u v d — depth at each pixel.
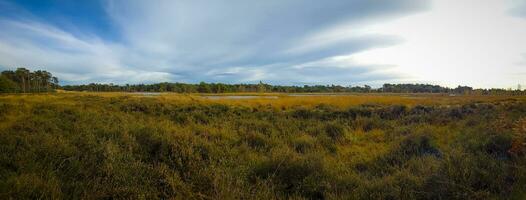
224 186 4.02
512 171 4.25
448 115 12.26
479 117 10.51
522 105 14.55
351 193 3.98
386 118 13.00
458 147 5.81
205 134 7.57
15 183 3.60
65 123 8.45
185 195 3.86
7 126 7.80
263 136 7.69
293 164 4.75
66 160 4.75
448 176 3.99
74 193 3.62
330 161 5.73
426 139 6.74
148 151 5.74
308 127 9.72
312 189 4.20
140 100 18.73
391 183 4.17
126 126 7.75
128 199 3.66
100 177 4.10
